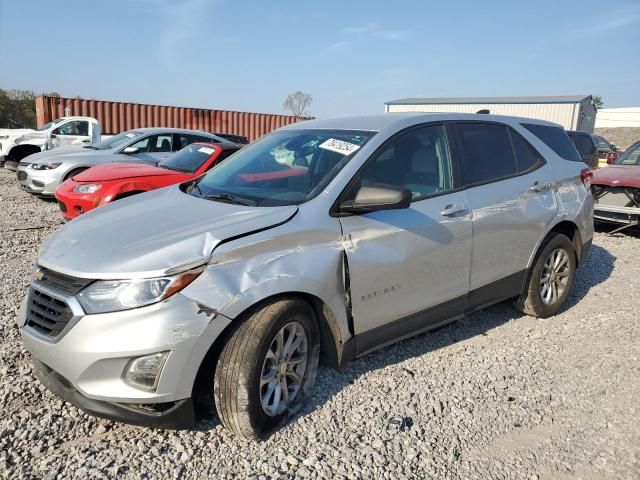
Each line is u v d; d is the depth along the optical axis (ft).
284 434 10.16
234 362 9.35
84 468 8.97
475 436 10.45
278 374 10.11
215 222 10.21
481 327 15.80
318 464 9.35
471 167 13.91
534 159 15.93
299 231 10.31
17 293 16.40
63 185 24.84
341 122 13.88
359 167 11.61
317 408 11.07
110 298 8.86
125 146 35.76
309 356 10.71
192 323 8.91
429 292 12.65
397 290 11.89
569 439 10.50
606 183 28.71
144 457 9.34
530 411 11.40
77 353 8.80
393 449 9.88
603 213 29.01
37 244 23.06
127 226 10.51
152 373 8.79
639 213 27.50
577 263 17.48
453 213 12.91
